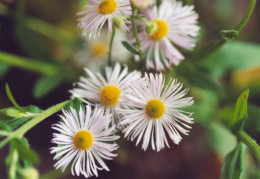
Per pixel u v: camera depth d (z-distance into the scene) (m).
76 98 0.18
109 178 0.25
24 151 0.16
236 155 0.20
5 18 0.27
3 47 0.27
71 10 0.27
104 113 0.19
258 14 0.29
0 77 0.26
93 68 0.26
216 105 0.25
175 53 0.21
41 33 0.28
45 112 0.18
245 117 0.20
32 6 0.27
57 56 0.27
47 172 0.24
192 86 0.24
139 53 0.19
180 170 0.25
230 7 0.28
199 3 0.26
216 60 0.24
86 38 0.27
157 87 0.18
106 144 0.17
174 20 0.21
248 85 0.26
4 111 0.18
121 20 0.18
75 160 0.17
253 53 0.24
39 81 0.25
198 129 0.25
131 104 0.18
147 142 0.17
